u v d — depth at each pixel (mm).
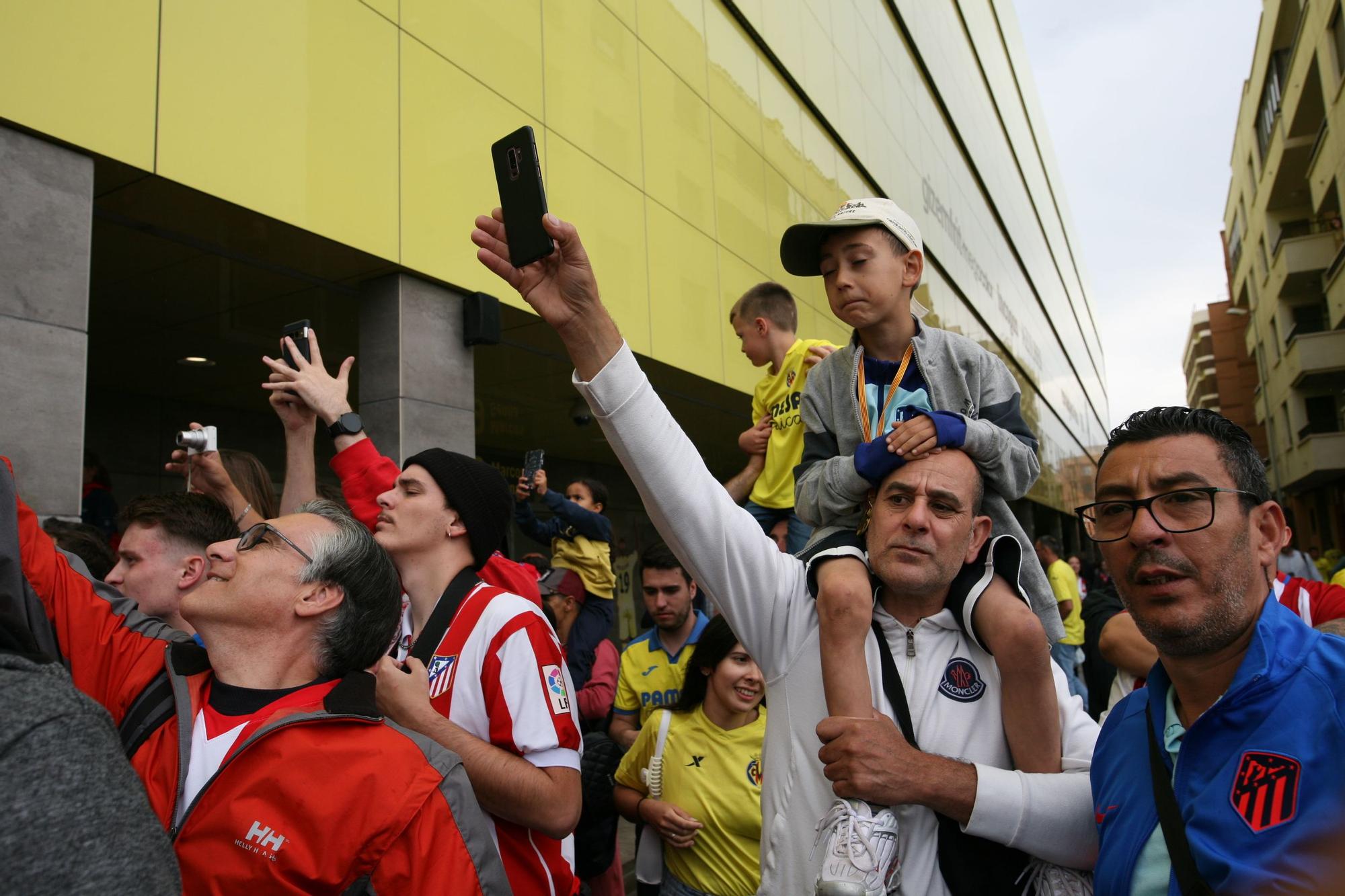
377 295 5230
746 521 1744
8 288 3176
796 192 11430
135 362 6477
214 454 2756
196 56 3971
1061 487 35406
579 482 5543
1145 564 1337
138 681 1800
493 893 1609
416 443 5102
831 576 1659
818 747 1665
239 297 5395
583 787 3182
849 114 13789
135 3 3715
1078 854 1533
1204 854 1188
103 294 5242
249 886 1437
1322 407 28875
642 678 3998
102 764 1049
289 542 1762
